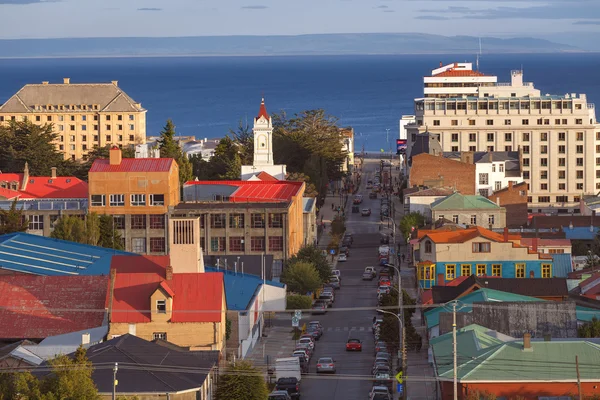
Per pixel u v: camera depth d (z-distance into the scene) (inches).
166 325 6870.1
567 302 6978.4
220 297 6953.7
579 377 5428.2
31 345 6722.4
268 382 6737.2
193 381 5639.8
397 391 6461.6
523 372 5777.6
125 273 7126.0
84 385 5191.9
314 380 6993.1
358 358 7598.4
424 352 7500.0
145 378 5546.3
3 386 5315.0
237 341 7303.2
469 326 6717.5
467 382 5743.1
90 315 7249.0
